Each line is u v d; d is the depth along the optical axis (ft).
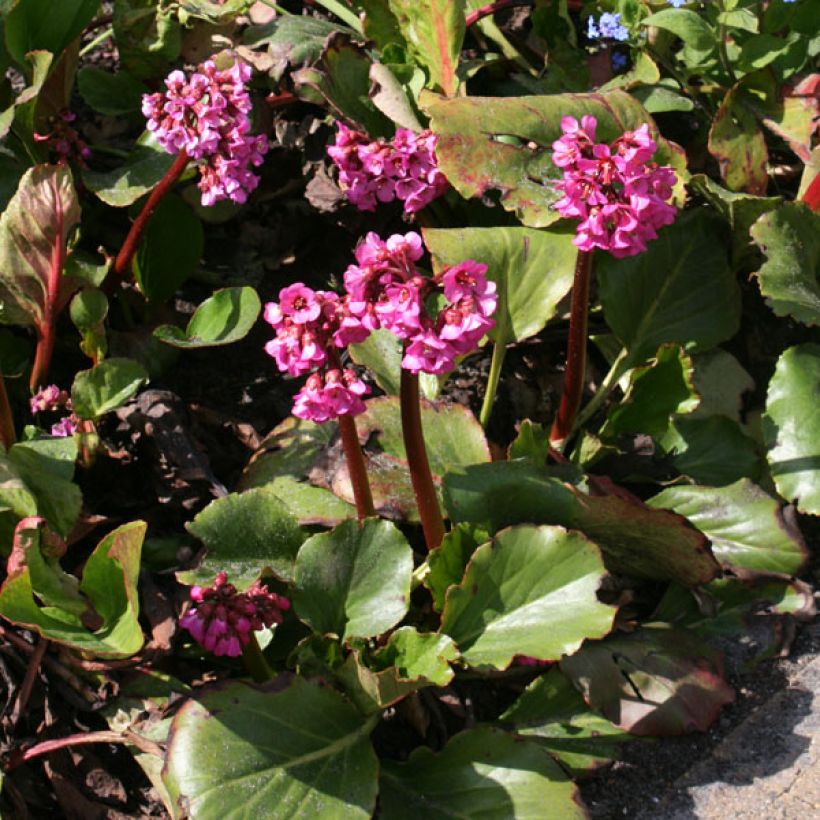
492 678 4.02
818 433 4.23
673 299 4.58
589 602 3.78
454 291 3.45
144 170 4.42
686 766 3.84
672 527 3.94
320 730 3.67
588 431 4.50
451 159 4.27
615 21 4.74
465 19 4.81
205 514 3.90
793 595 4.15
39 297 4.20
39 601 4.00
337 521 4.06
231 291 4.16
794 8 4.81
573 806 3.62
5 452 3.95
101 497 4.27
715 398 4.60
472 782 3.71
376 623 3.78
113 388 4.17
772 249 4.38
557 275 4.31
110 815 3.73
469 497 3.98
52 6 4.42
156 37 4.72
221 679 3.81
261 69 4.80
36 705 3.88
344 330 3.49
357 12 5.08
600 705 3.87
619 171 3.77
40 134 4.61
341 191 4.73
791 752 3.84
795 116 4.79
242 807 3.50
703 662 3.95
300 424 4.26
